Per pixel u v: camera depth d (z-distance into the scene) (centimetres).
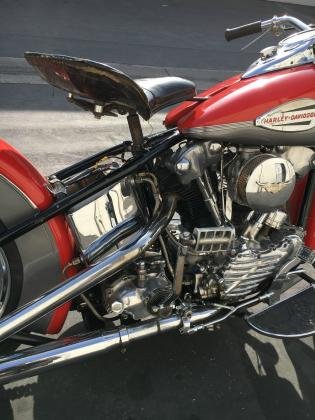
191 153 176
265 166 178
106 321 197
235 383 212
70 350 175
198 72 666
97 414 194
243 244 193
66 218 181
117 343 182
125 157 228
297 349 231
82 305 198
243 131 175
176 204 187
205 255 192
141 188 186
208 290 197
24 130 448
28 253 177
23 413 191
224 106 173
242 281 198
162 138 192
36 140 431
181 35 832
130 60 677
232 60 738
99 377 209
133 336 184
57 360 173
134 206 188
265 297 212
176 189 190
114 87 159
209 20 951
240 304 207
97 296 194
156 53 722
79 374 210
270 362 223
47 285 184
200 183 183
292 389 211
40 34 723
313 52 180
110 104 173
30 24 761
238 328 240
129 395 203
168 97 186
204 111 175
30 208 172
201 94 195
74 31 763
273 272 208
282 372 219
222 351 227
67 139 441
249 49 802
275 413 199
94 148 429
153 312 189
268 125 175
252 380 214
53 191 181
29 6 852
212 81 638
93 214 183
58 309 186
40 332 191
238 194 185
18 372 169
